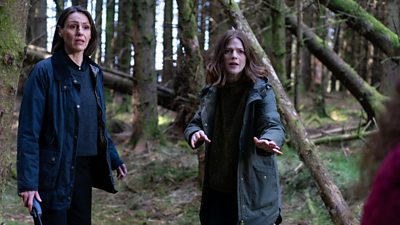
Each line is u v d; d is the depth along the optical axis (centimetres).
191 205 533
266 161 283
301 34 646
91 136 288
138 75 757
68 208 276
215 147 293
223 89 288
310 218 480
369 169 114
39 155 272
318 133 845
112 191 302
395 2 614
